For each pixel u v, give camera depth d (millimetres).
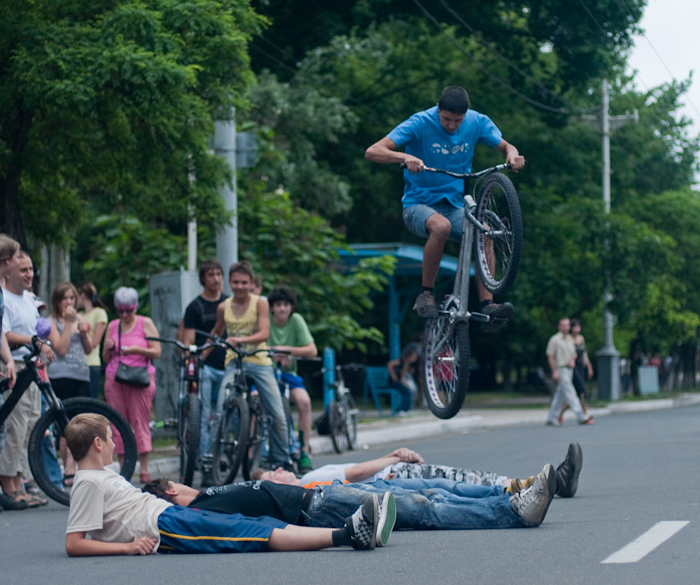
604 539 10141
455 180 12406
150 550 10367
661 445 23359
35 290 25062
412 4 51156
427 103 58594
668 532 10445
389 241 64188
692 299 71500
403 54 59438
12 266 15078
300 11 50031
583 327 58469
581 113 58688
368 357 69750
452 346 12258
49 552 11117
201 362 17562
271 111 43188
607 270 51656
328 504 10703
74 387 18391
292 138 45312
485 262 11727
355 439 27047
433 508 11336
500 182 11273
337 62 48000
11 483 15852
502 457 21906
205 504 10969
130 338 18359
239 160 25734
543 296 53844
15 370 15820
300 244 31391
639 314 60781
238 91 23938
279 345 19719
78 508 10492
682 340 69250
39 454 15062
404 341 64312
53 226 26656
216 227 25250
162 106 20438
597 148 59625
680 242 70250
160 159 22656
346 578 8547
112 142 22250
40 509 15734
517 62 54344
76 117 21703
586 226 51469
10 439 15531
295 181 44500
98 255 32562
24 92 20312
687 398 58656
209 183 23453
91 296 20594
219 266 19000
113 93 20562
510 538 10430
